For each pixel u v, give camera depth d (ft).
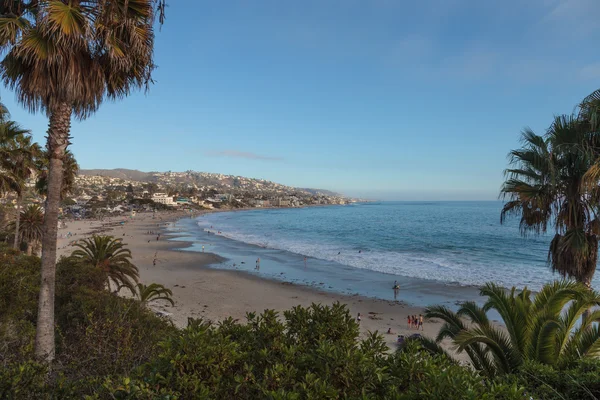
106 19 23.53
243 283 109.29
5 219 116.26
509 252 182.39
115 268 61.26
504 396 9.68
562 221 29.99
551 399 15.88
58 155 25.20
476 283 110.32
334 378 9.78
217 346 9.87
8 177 72.18
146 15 24.56
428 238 248.73
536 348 21.20
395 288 100.17
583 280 28.99
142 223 377.30
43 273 25.04
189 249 187.73
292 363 10.67
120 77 26.63
